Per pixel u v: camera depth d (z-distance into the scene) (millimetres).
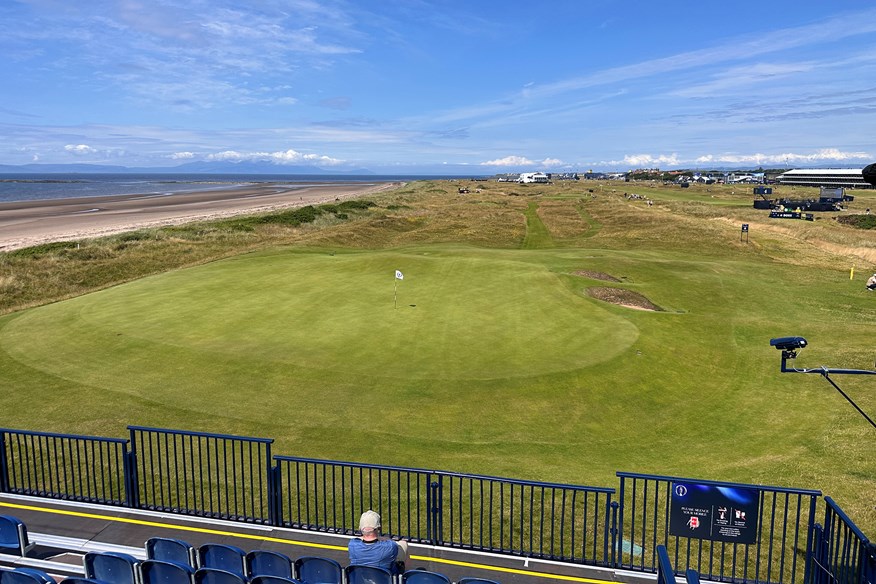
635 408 15094
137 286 26438
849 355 20422
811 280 34656
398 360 17047
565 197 106125
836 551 7090
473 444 12672
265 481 10883
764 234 54562
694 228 54844
